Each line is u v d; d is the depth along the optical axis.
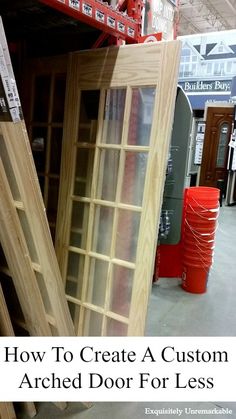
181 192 3.31
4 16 1.84
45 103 2.30
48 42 2.30
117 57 1.72
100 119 1.86
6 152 1.37
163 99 1.57
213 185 7.15
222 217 6.49
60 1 1.32
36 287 1.57
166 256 3.57
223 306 3.00
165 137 1.59
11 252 1.50
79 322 2.09
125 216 1.83
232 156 6.93
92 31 2.03
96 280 2.01
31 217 1.42
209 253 3.17
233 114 6.62
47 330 1.66
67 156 2.04
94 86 1.85
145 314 1.77
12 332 1.60
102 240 1.97
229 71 6.69
